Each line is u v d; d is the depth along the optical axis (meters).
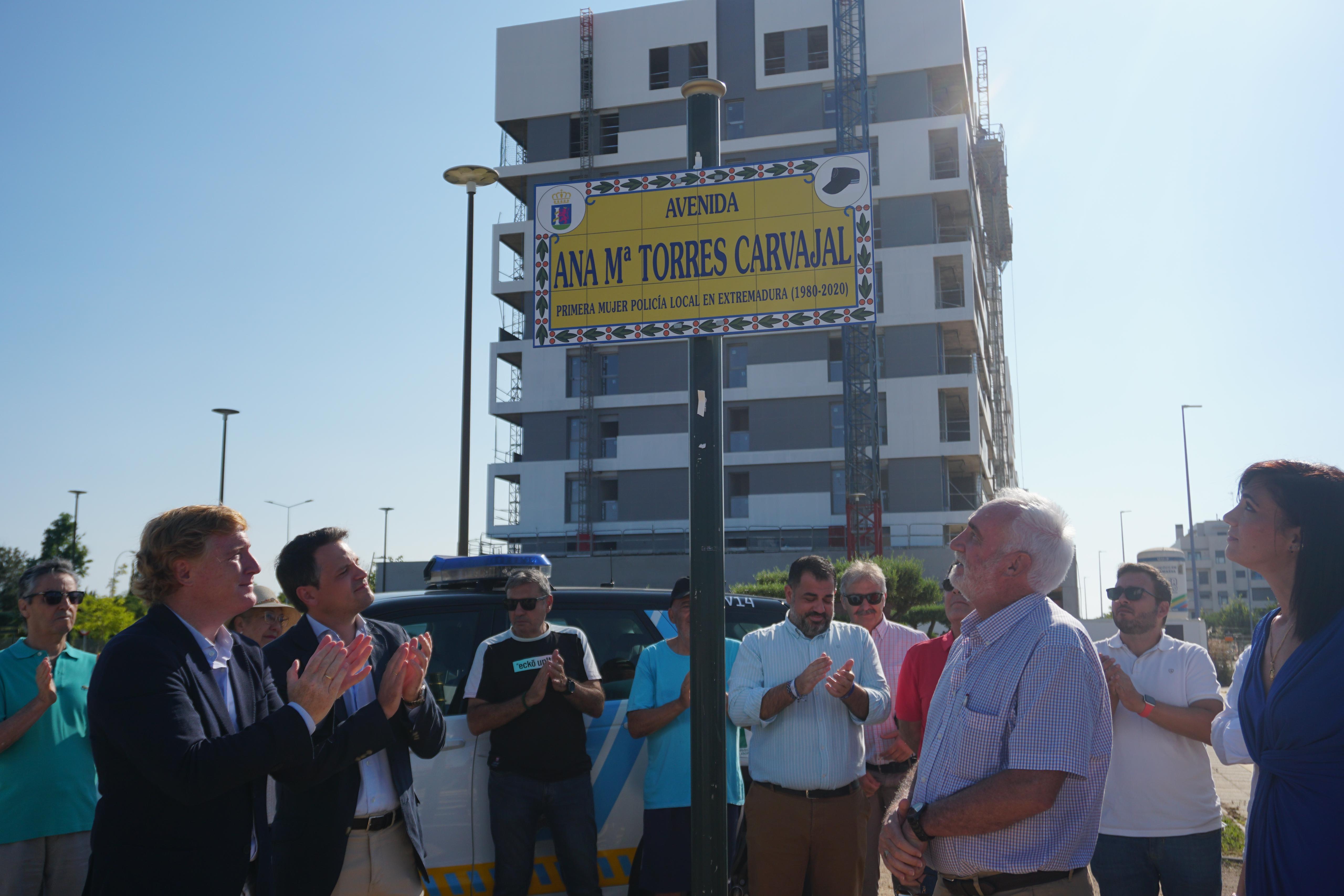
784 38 47.31
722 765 3.22
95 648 24.27
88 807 4.16
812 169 3.59
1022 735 2.37
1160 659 3.82
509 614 4.46
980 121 56.97
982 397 48.53
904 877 2.48
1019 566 2.55
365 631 3.59
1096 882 4.59
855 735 4.09
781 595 27.05
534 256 3.75
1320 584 2.41
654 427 45.75
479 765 4.38
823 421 43.97
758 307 3.57
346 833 3.25
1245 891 2.44
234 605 2.73
